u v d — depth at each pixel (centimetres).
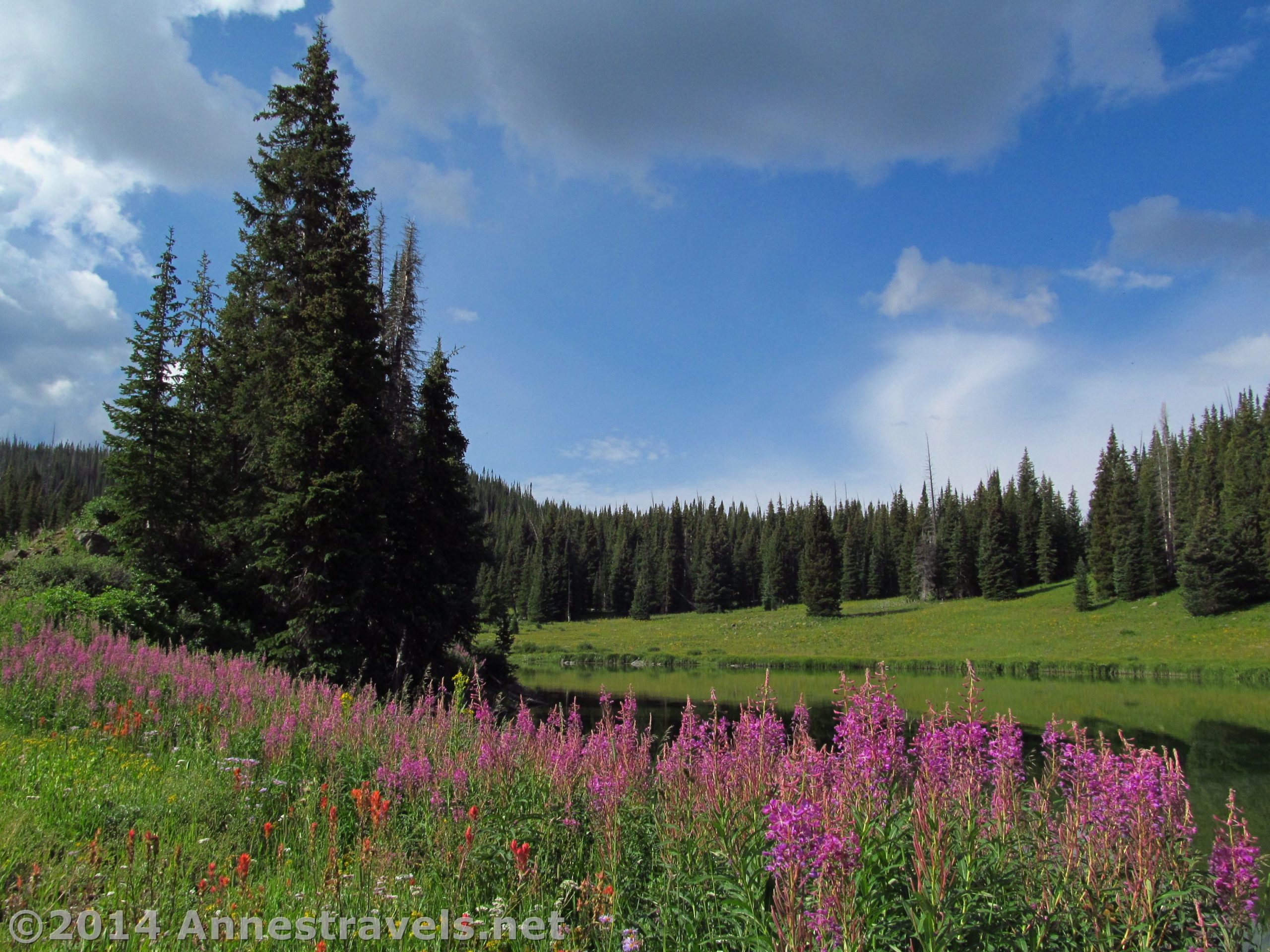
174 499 2731
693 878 518
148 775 789
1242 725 2916
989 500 10062
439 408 2941
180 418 2838
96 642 1464
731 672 6303
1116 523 7669
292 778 810
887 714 529
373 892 507
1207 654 5597
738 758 621
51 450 16138
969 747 555
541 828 634
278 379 2489
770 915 431
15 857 505
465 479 2984
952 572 9681
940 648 7056
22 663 1191
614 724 830
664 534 13225
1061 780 582
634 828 634
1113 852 493
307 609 2222
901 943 409
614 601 12562
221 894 494
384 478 2500
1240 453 8094
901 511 12625
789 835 411
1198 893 476
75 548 3072
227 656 1895
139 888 476
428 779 745
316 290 2580
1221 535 6475
